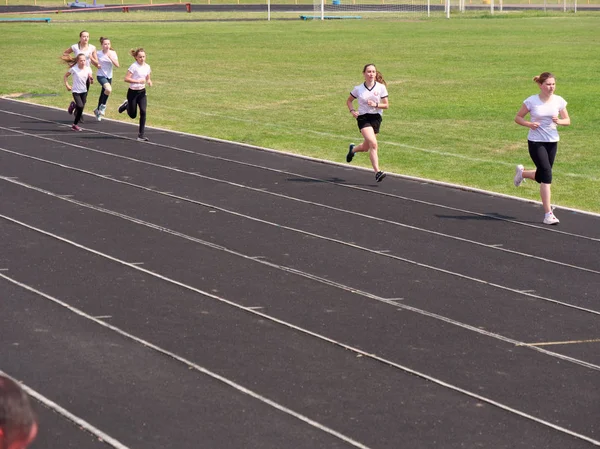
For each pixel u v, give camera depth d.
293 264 11.93
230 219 14.25
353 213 14.86
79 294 10.48
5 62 38.47
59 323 9.52
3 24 58.59
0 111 25.44
